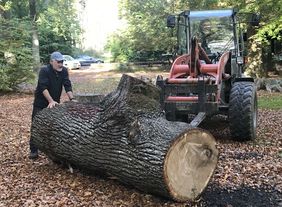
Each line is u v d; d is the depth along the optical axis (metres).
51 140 3.38
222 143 4.32
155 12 19.22
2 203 2.80
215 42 5.27
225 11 5.27
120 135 2.83
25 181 3.24
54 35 23.80
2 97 9.95
